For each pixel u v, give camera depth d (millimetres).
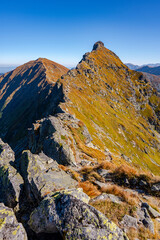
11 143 127438
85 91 139750
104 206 11609
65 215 8602
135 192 15273
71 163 23312
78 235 7637
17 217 12523
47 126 34656
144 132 166375
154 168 123375
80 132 43031
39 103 142875
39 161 18016
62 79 132375
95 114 111062
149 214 11727
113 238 7695
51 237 9000
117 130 127125
